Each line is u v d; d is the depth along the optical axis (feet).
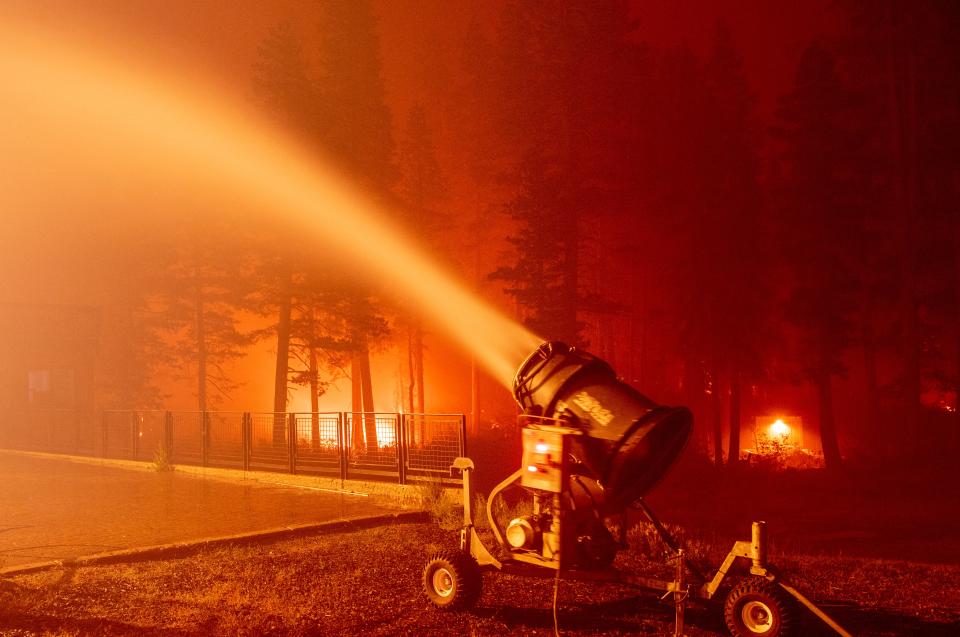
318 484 51.34
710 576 25.75
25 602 23.75
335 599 24.99
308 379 110.93
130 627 21.94
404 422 48.24
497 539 23.76
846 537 66.54
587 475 22.98
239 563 29.91
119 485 54.65
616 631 22.13
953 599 26.94
